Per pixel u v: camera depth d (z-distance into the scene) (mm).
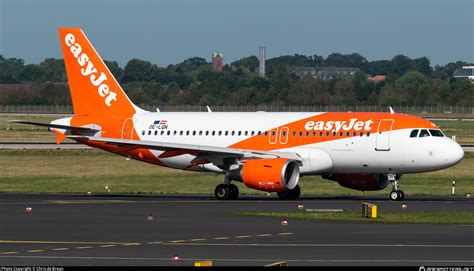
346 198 176500
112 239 112375
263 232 118188
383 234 115562
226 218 134875
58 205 156625
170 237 113938
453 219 131875
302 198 176875
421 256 98250
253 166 168875
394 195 168750
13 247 105875
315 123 176000
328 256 98562
